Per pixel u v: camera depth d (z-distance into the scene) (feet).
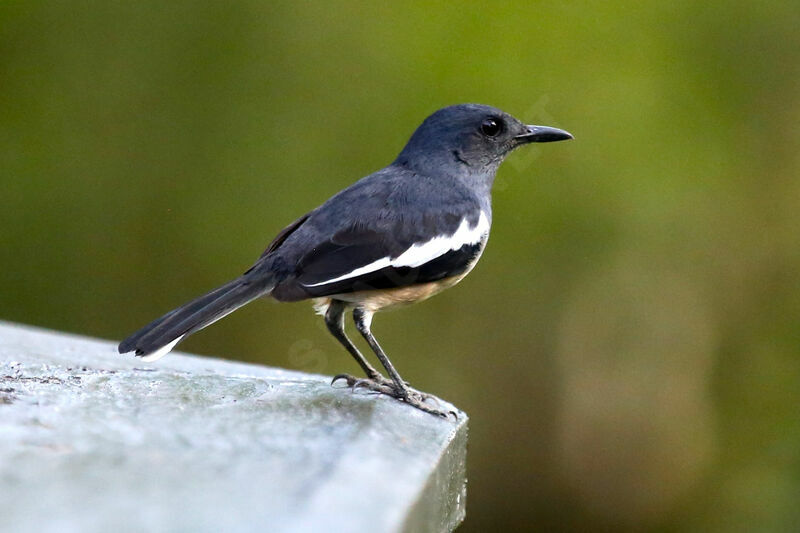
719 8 49.55
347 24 49.96
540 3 49.44
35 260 49.83
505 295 48.44
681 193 48.19
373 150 49.08
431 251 23.25
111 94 50.49
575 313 48.67
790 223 49.21
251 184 49.73
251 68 50.24
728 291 49.32
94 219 49.96
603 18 49.52
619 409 49.44
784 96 49.32
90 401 16.21
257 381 18.95
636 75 48.98
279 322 48.11
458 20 49.44
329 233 22.40
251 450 13.17
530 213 48.01
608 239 48.21
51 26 50.65
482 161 26.00
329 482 11.58
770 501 46.68
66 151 50.21
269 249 23.70
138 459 12.42
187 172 50.08
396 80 49.29
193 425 14.69
